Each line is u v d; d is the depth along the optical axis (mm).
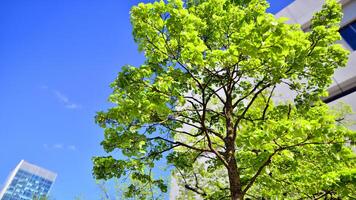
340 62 8180
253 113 9500
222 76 8258
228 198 8453
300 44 6746
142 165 7723
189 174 12000
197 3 9047
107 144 7008
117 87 7168
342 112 13875
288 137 5477
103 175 7215
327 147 6156
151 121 6852
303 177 7051
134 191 8500
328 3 8594
